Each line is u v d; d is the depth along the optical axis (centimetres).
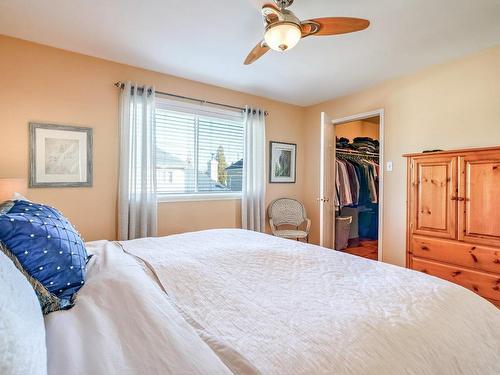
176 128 318
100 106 266
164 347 67
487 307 108
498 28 209
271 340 76
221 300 101
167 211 309
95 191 265
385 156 320
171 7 187
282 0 167
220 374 60
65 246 98
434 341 83
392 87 312
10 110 228
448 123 266
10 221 87
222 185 354
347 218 429
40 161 239
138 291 93
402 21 200
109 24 208
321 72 294
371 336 79
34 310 63
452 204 221
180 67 285
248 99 366
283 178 407
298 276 128
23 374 45
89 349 65
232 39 229
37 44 237
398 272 134
